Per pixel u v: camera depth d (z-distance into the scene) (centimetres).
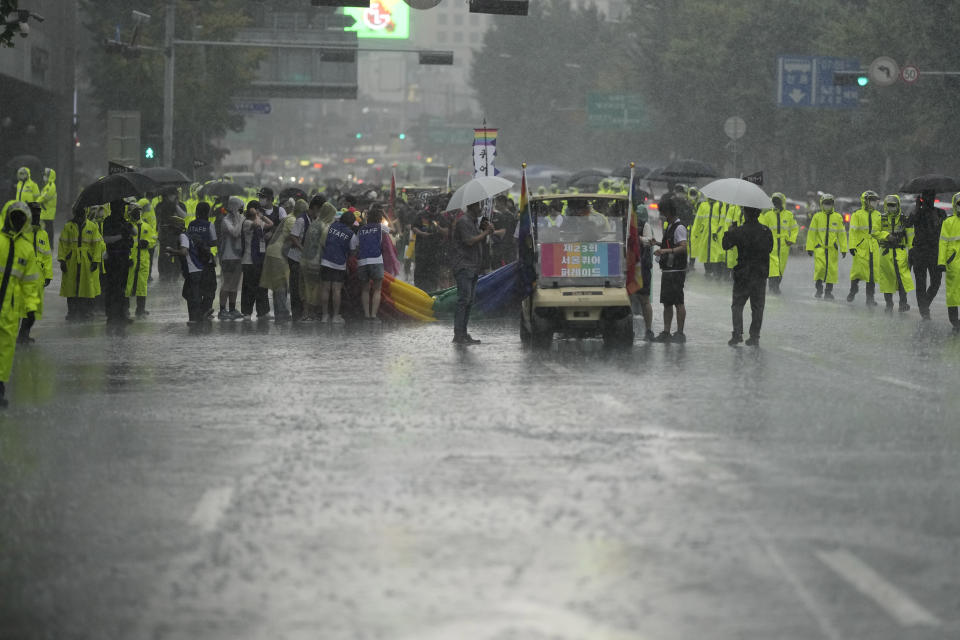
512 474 2739
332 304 6481
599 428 3312
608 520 2336
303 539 2219
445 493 2559
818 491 2580
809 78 18375
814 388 4059
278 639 1717
